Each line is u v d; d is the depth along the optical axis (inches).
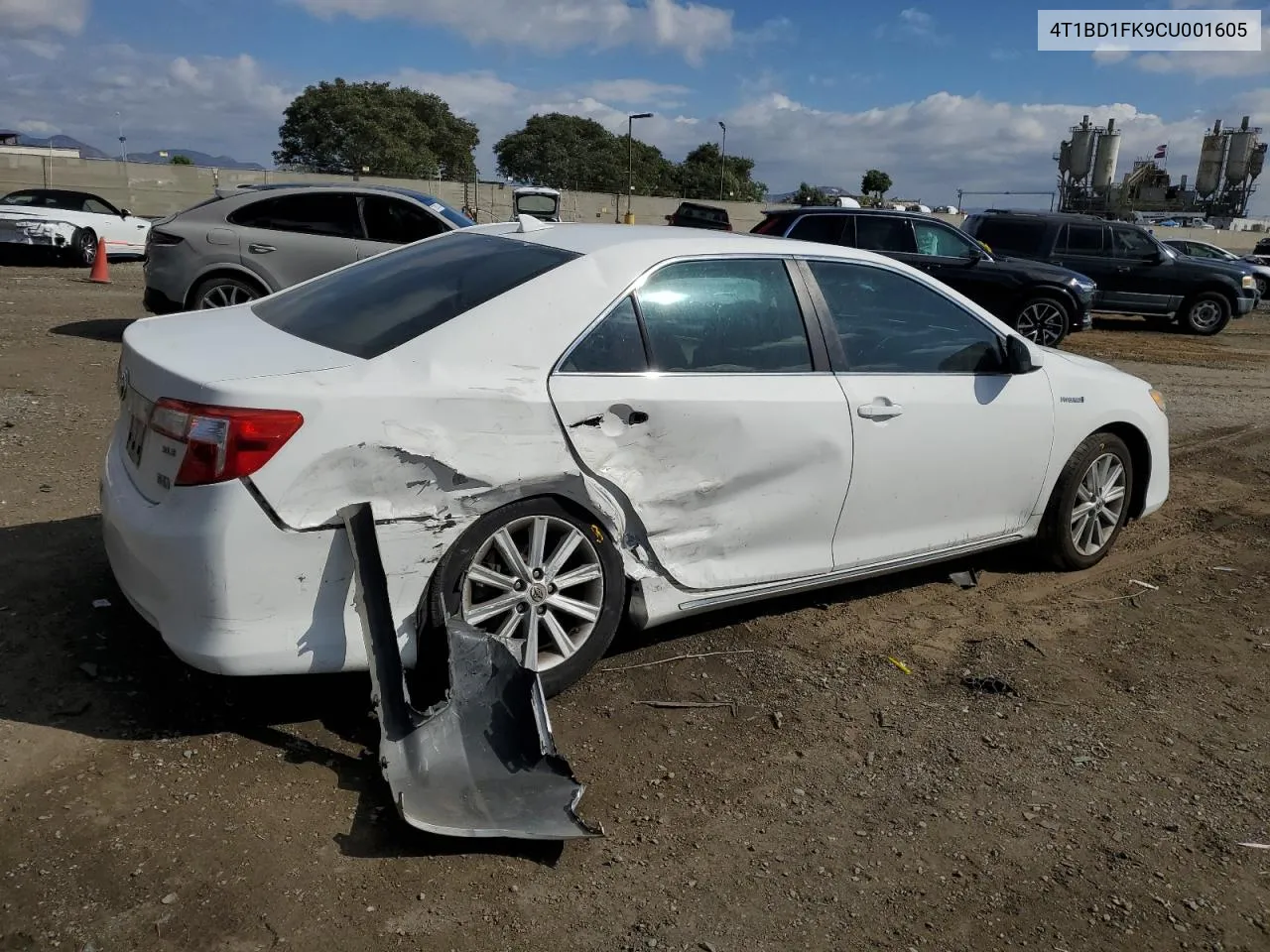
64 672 133.4
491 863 105.7
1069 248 671.1
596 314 134.7
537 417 127.0
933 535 173.8
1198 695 152.3
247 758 119.3
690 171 3491.6
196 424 111.0
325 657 117.9
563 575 134.7
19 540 174.1
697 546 145.6
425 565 122.2
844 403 155.2
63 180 1401.3
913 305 169.8
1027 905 105.4
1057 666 159.2
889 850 112.8
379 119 2871.6
